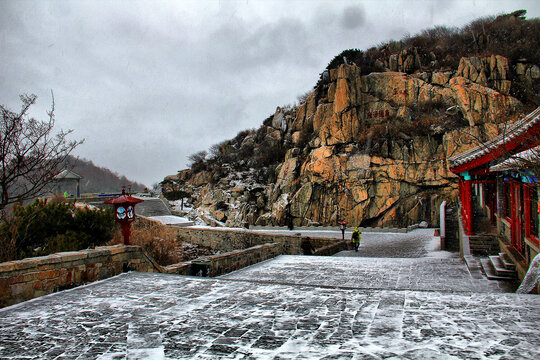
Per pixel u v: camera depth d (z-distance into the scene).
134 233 21.33
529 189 12.08
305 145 53.28
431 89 46.25
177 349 5.02
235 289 8.55
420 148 41.59
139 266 11.16
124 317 6.55
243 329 5.77
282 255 20.83
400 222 40.84
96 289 8.72
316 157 45.53
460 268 14.88
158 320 6.34
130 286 8.98
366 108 48.31
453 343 4.96
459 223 23.45
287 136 59.78
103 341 5.41
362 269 15.27
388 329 5.59
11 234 12.86
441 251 22.41
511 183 14.77
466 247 17.33
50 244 14.16
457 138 39.91
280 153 59.41
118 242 18.66
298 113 59.19
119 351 5.02
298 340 5.22
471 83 43.41
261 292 8.20
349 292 8.04
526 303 6.91
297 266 16.44
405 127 43.75
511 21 53.47
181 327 5.95
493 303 6.94
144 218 32.53
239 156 67.19
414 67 52.91
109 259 10.22
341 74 48.56
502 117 38.09
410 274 13.88
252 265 16.94
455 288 11.33
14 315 6.80
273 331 5.64
